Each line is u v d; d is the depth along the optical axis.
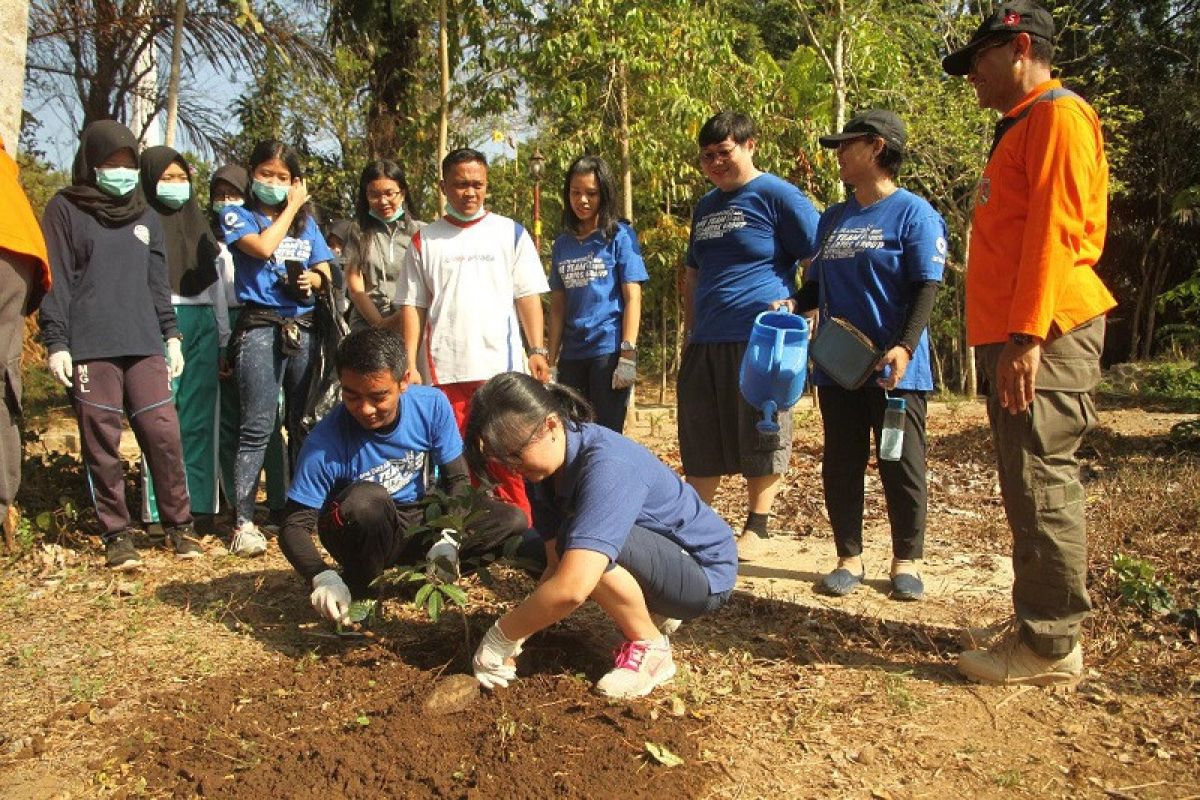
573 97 9.27
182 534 5.14
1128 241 18.50
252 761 2.99
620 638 3.87
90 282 4.85
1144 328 18.70
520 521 4.12
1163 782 2.93
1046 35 3.33
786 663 3.74
